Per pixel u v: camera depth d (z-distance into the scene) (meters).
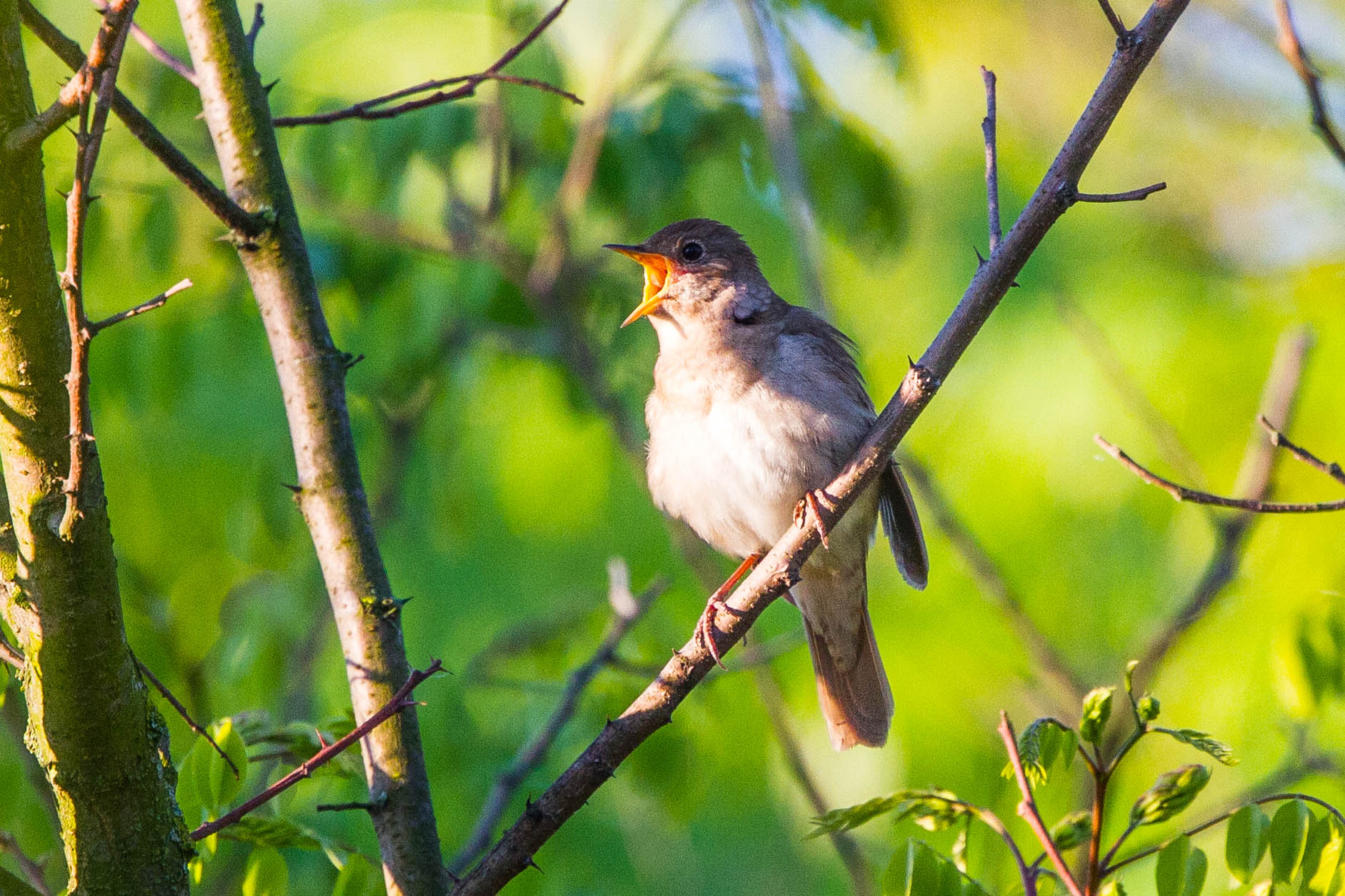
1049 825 8.28
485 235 9.72
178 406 9.59
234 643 9.29
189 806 5.11
